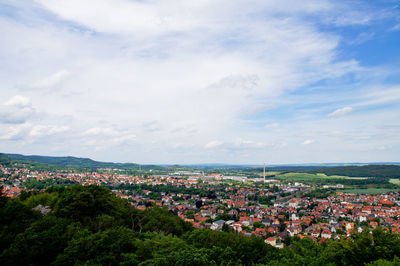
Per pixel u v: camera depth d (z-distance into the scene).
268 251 73.12
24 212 63.16
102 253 49.19
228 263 55.19
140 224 90.94
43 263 49.75
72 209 75.50
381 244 49.38
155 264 47.78
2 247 49.31
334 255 51.31
